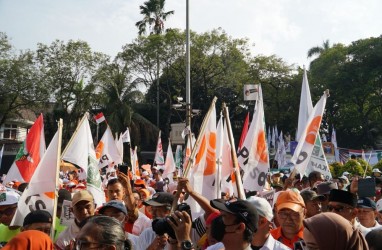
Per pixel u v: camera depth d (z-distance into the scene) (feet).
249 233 11.44
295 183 30.96
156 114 172.45
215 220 11.78
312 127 28.73
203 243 15.72
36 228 15.53
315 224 9.42
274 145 128.06
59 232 19.11
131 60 150.00
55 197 18.65
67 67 139.74
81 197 16.89
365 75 160.86
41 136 28.58
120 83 149.89
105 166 47.62
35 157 27.86
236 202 11.61
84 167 27.30
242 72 153.28
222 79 154.92
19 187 27.12
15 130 176.96
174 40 145.07
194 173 23.93
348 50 166.50
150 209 19.01
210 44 145.48
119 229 10.00
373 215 18.49
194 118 157.99
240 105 167.73
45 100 140.97
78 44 140.87
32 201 19.06
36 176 19.27
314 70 172.14
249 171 27.50
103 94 146.30
